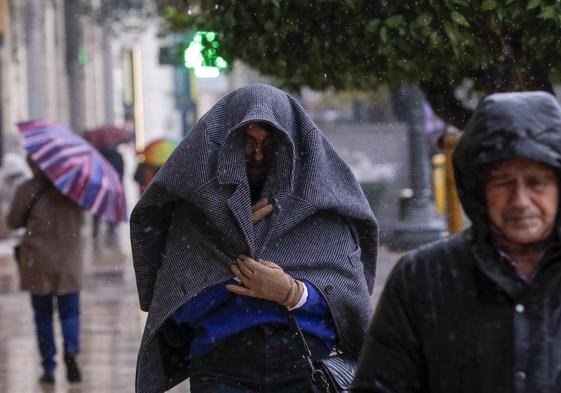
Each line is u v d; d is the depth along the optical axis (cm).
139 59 7269
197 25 1473
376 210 4822
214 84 4750
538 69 1289
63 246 1938
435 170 4869
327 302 974
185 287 969
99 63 8862
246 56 1385
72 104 5166
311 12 1221
